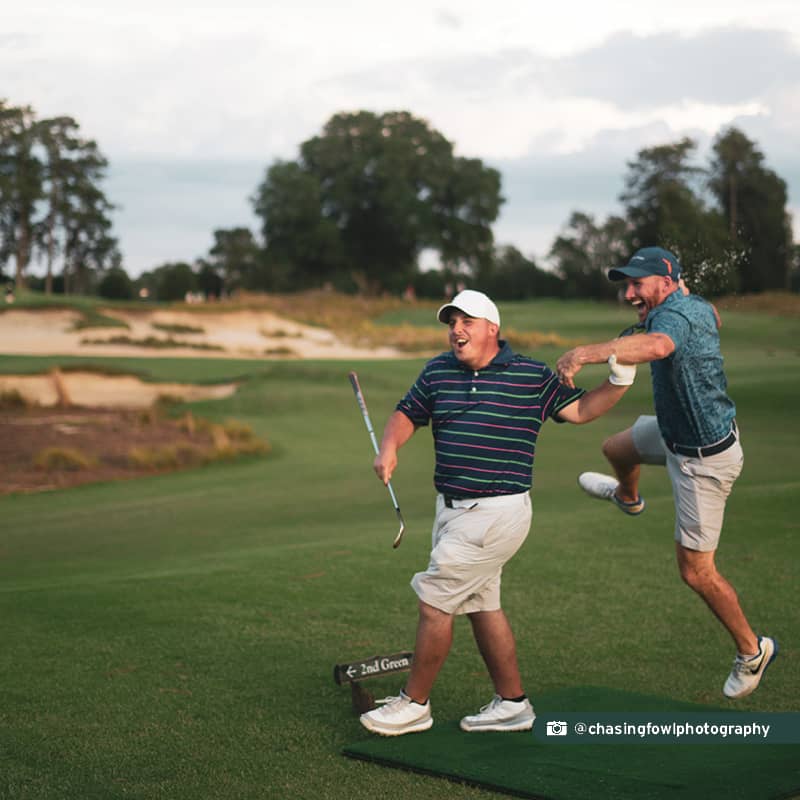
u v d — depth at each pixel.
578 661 5.58
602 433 20.91
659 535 8.84
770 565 7.62
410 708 4.52
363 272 86.50
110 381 28.23
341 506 13.93
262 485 16.50
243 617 6.61
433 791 3.82
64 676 5.41
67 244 93.06
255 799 3.77
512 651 4.55
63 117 90.19
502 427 4.50
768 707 4.83
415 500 14.28
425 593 4.52
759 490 10.66
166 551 10.88
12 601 7.13
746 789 3.66
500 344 4.65
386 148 82.44
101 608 6.88
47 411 25.39
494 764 4.05
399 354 41.41
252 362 32.50
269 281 83.50
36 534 12.64
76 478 17.84
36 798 3.82
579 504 12.98
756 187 53.19
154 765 4.15
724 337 38.78
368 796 3.78
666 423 4.65
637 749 4.18
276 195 80.44
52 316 41.97
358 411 24.66
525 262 88.62
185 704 4.95
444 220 84.81
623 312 59.06
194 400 26.45
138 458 18.95
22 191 86.50
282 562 8.24
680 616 6.42
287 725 4.66
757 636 4.73
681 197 47.88
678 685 5.18
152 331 42.41
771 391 24.52
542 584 7.25
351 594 7.18
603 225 73.75
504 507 4.50
